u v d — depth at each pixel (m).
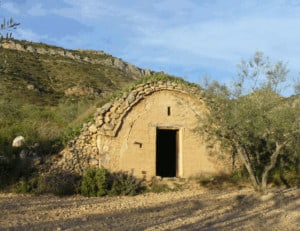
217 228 10.66
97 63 86.00
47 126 21.36
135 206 13.48
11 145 17.73
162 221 11.17
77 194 15.72
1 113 26.05
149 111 17.95
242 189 17.56
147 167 17.50
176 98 18.39
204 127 16.52
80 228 9.95
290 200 14.77
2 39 6.99
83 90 59.31
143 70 97.62
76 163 16.81
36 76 62.19
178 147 18.42
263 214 12.60
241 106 14.95
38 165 16.39
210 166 18.30
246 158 15.94
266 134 14.94
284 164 18.59
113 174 16.95
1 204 12.80
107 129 17.22
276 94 15.12
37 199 14.16
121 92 18.11
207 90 16.11
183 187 17.56
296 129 14.38
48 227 9.97
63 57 81.38
